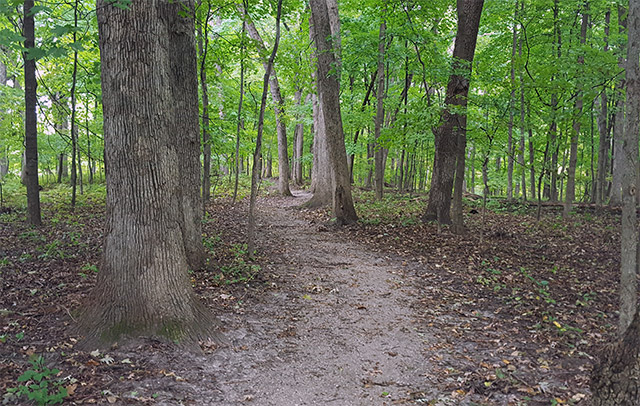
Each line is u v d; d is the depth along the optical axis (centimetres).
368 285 689
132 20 394
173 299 427
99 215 1207
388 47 1277
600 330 511
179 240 445
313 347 466
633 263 378
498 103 1067
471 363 436
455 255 870
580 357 441
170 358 388
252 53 1247
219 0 920
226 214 1395
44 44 480
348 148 2050
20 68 1387
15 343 392
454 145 1152
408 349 471
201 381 366
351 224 1180
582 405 342
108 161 416
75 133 1512
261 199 1950
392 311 584
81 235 911
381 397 371
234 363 407
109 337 397
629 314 376
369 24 1529
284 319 533
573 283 702
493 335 505
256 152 780
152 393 332
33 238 858
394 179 2847
